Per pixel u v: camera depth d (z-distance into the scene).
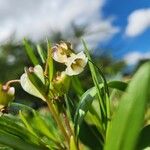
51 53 0.09
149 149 0.07
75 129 0.09
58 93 0.09
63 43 0.09
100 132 0.10
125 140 0.07
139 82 0.06
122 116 0.06
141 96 0.06
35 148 0.08
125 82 0.10
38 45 0.10
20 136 0.09
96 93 0.09
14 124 0.09
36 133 0.09
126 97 0.06
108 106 0.09
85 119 0.11
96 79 0.09
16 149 0.08
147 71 0.06
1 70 0.86
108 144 0.07
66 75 0.09
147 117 0.12
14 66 0.87
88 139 0.11
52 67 0.09
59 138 0.10
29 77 0.08
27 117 0.10
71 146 0.09
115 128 0.07
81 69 0.09
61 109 0.09
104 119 0.09
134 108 0.06
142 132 0.08
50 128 0.10
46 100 0.09
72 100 0.11
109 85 0.10
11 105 0.10
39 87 0.08
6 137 0.08
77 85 0.11
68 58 0.09
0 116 0.09
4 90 0.09
